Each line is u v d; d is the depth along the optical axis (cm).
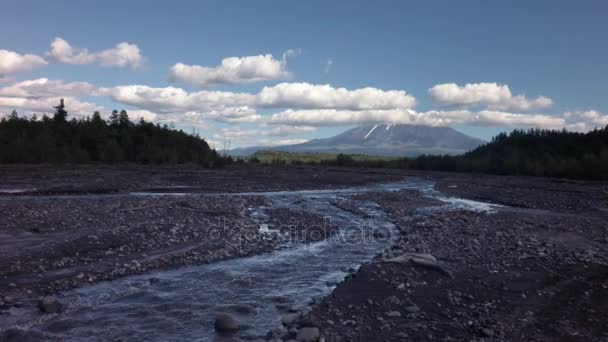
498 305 854
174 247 1313
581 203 2828
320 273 1128
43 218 1600
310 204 2550
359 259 1288
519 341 687
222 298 923
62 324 766
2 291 903
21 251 1164
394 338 705
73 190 2778
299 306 877
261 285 1020
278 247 1416
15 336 707
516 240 1488
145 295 925
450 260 1198
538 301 877
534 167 6575
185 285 1001
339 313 813
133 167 5512
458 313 812
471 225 1814
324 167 7638
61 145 6334
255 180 4231
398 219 2050
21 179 3416
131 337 722
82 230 1434
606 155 5691
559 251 1325
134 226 1505
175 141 7494
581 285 980
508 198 3119
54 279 990
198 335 733
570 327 743
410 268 1090
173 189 3100
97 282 995
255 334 739
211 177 4375
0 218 1565
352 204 2594
